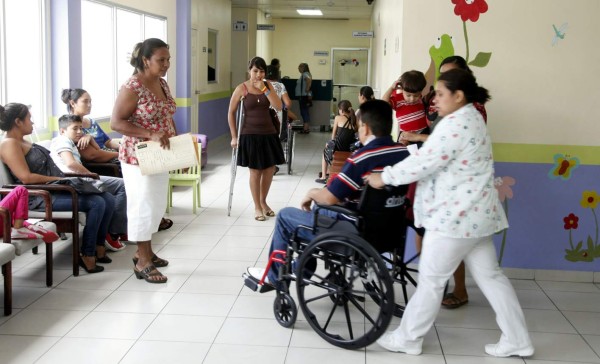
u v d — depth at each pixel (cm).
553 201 460
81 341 345
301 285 346
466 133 305
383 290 335
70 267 472
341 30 2064
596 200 457
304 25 2073
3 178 441
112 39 771
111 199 482
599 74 446
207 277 456
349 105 793
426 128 425
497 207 320
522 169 458
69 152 510
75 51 630
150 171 428
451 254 318
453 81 311
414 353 334
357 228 326
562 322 387
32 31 591
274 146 634
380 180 316
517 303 332
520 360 332
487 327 374
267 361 325
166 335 354
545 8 445
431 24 457
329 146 802
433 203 317
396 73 541
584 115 451
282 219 362
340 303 389
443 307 405
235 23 1622
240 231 589
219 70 1349
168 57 431
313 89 1591
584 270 465
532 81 451
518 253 466
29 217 440
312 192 344
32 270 463
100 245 481
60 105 620
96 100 745
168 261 492
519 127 455
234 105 625
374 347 343
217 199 729
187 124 1064
